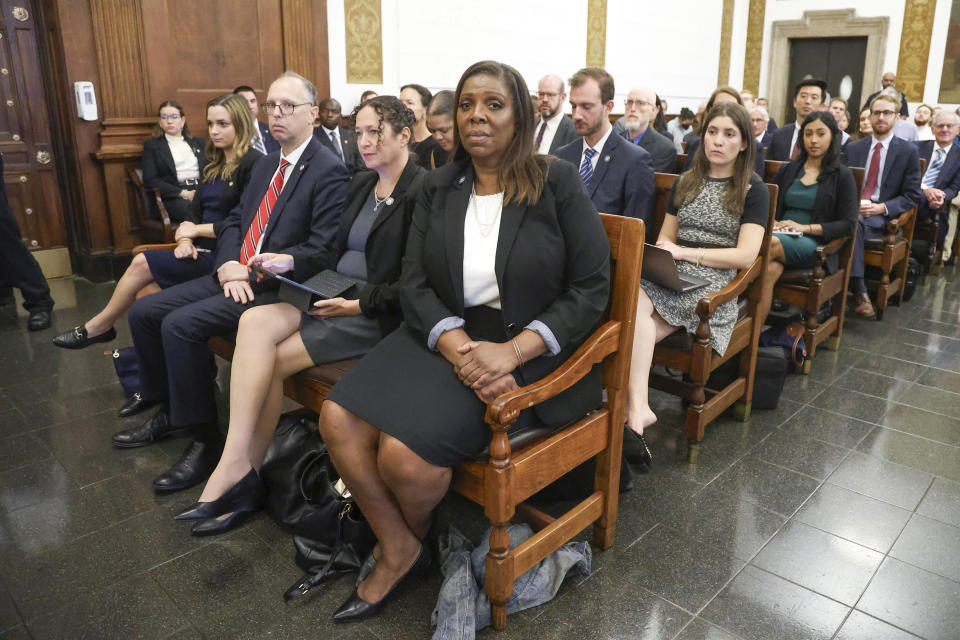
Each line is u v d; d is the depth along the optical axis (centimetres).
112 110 563
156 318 288
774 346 391
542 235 198
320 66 674
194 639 196
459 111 197
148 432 304
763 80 1273
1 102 549
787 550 237
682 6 1095
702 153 312
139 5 561
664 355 296
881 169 497
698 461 296
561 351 202
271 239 290
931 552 236
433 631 200
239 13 618
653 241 347
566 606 210
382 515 203
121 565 228
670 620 204
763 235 305
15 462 289
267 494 257
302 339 250
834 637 198
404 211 234
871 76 1166
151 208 575
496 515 188
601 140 359
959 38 1069
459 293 200
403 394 191
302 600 213
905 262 509
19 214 571
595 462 250
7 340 432
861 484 279
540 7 869
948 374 392
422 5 744
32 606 208
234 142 344
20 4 543
